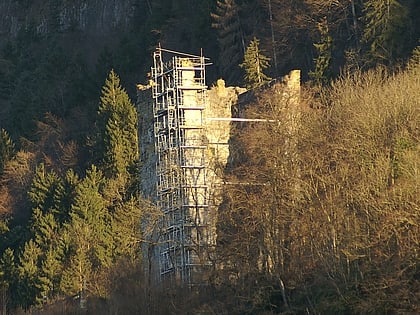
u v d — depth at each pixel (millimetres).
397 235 185500
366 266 188500
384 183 194625
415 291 183000
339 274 192125
